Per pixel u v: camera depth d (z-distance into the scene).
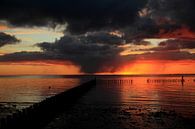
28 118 18.95
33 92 61.31
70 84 105.12
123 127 19.69
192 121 22.12
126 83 106.44
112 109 29.75
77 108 30.45
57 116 24.55
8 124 15.47
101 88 72.19
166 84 95.56
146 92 56.69
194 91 58.50
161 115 25.45
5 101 41.78
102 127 19.66
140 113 26.80
